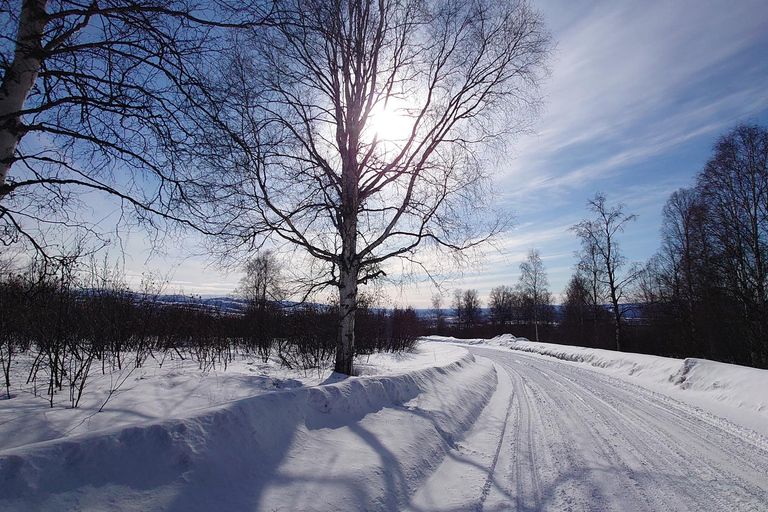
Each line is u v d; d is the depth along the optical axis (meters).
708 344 18.94
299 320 11.28
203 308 11.06
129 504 2.28
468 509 3.48
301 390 4.27
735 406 7.91
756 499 3.80
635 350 27.19
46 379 5.69
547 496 3.83
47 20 3.93
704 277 17.77
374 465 3.65
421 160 8.54
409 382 6.48
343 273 8.61
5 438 3.21
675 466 4.69
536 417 7.10
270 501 2.76
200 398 5.08
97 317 6.81
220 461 2.91
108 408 4.25
